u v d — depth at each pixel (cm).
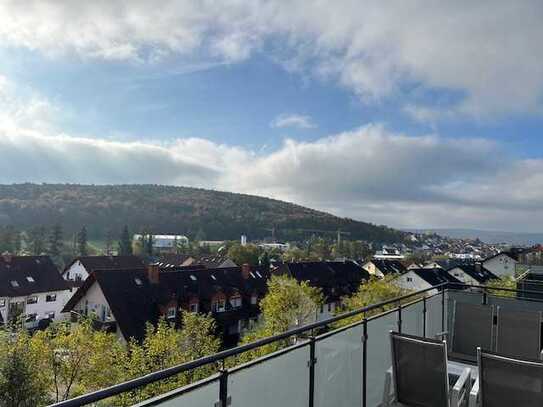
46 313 3016
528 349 412
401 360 297
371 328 350
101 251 5997
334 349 300
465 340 454
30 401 925
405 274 4031
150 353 1288
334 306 3453
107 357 1187
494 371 253
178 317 2228
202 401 191
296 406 258
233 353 214
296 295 2053
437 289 507
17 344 964
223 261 4716
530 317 416
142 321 2027
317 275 3819
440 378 277
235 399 211
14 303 2808
